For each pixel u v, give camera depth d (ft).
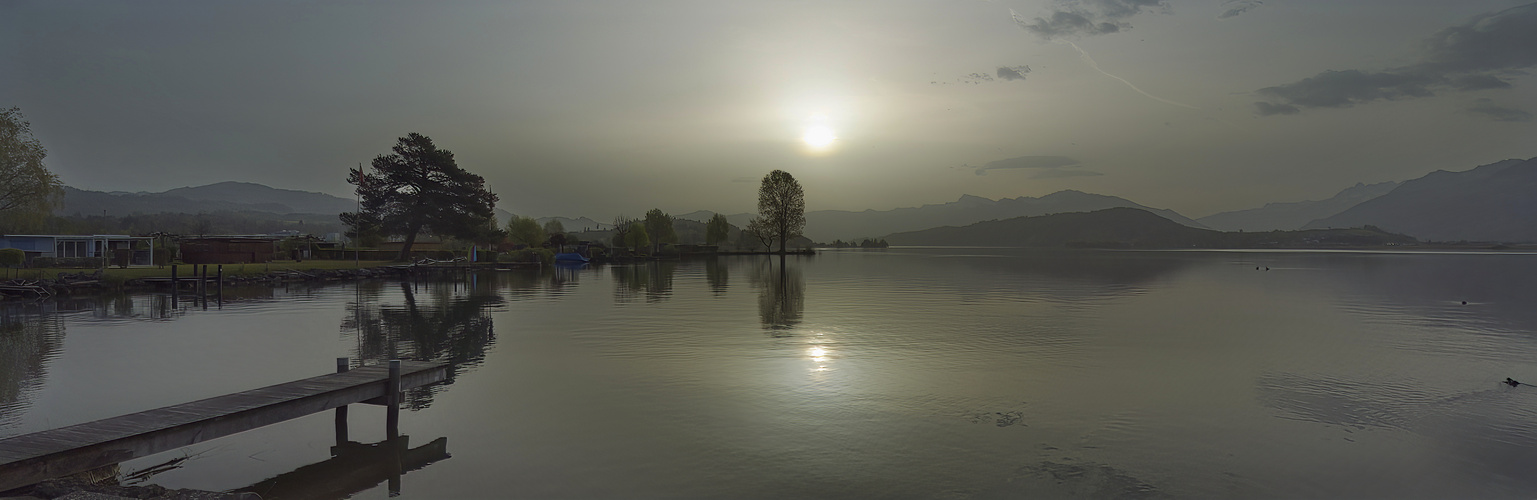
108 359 61.21
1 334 77.41
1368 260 368.07
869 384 48.88
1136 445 35.14
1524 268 256.73
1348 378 50.70
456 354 62.54
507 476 31.45
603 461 33.22
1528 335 72.90
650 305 109.91
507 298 126.41
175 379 52.54
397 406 39.32
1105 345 66.18
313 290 150.71
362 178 242.78
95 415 42.11
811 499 28.45
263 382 51.52
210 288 151.94
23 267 161.38
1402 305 106.73
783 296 127.34
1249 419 39.60
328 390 36.70
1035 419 39.81
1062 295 127.95
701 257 425.69
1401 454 33.63
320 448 35.65
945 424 38.88
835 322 85.40
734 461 33.01
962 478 30.63
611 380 50.65
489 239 322.34
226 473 32.35
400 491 29.86
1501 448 34.42
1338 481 30.27
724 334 74.38
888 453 34.04
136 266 193.47
